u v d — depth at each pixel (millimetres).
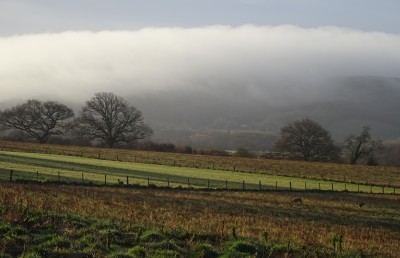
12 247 15305
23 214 19391
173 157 100812
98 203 29125
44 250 15227
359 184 74188
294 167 93562
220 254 17625
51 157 80250
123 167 72688
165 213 27797
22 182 40719
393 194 62250
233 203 39594
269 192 54219
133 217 24312
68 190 36688
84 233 18000
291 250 19781
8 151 86625
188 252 17375
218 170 81438
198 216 28281
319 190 60156
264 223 28031
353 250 21844
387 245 24609
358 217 37594
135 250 16219
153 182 55438
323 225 30609
